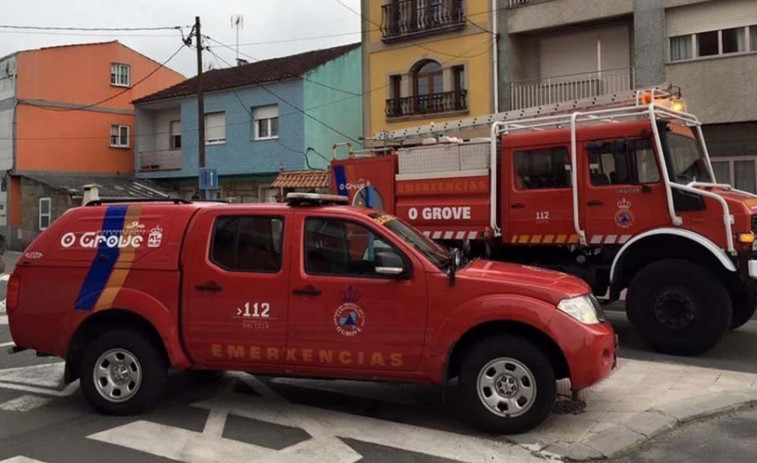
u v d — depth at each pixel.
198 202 6.10
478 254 9.62
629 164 8.38
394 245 5.37
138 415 5.80
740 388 6.32
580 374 4.97
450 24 20.78
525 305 5.02
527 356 5.05
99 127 33.41
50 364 8.00
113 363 5.80
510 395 5.12
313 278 5.44
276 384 6.83
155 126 31.75
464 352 5.29
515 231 9.18
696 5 16.86
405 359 5.26
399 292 5.27
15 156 30.72
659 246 8.32
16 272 6.10
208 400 6.27
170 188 31.25
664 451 4.87
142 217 5.93
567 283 5.34
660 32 17.12
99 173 33.28
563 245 8.92
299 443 5.11
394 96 22.55
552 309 5.02
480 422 5.17
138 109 31.22
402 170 10.31
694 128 9.32
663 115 8.58
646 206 8.27
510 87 19.97
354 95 27.50
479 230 9.42
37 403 6.29
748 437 5.12
